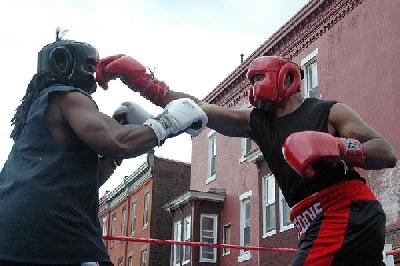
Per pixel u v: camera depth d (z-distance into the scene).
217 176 19.16
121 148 2.29
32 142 2.38
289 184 2.73
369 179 11.34
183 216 19.64
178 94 2.99
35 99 2.48
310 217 2.64
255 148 16.88
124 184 27.17
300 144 2.33
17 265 2.20
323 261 2.46
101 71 2.68
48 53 2.54
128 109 2.87
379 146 2.55
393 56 11.55
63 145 2.37
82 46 2.58
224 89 18.98
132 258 25.31
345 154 2.41
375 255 2.53
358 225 2.48
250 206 16.59
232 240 17.44
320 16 14.19
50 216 2.21
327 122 2.71
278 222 14.27
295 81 2.78
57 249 2.20
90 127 2.30
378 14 12.26
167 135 2.43
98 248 2.32
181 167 25.36
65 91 2.40
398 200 10.59
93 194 2.41
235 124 3.00
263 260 14.66
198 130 2.60
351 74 12.70
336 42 13.46
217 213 18.41
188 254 18.77
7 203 2.26
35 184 2.25
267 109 2.83
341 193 2.57
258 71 2.78
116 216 28.47
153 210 24.06
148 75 2.90
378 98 11.70
